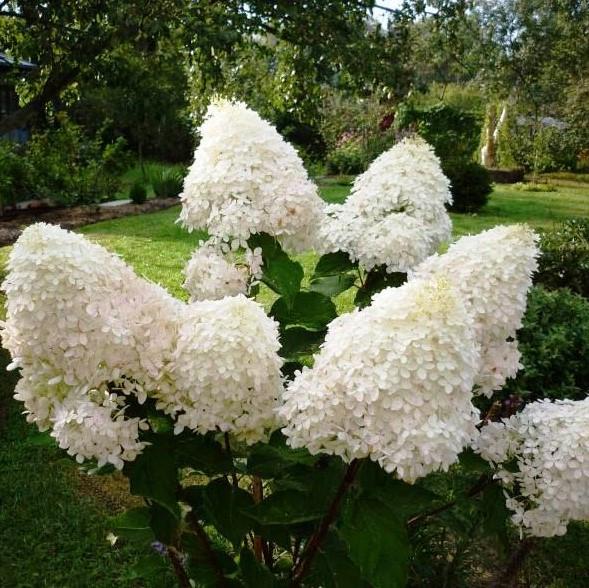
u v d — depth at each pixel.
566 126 23.03
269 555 2.18
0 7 5.15
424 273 1.68
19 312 1.35
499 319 1.60
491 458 1.62
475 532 2.22
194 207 1.90
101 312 1.35
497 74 13.18
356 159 19.38
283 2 5.27
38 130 15.30
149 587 2.88
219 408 1.37
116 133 22.22
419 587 2.35
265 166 1.87
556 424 1.58
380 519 1.37
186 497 1.69
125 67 5.72
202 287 1.89
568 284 6.86
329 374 1.33
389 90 6.41
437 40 7.95
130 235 10.57
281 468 1.64
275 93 7.28
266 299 6.19
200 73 6.92
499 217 13.41
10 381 4.92
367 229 1.96
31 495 3.59
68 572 3.04
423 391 1.28
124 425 1.35
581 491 1.52
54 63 5.14
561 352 4.47
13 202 13.59
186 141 23.41
